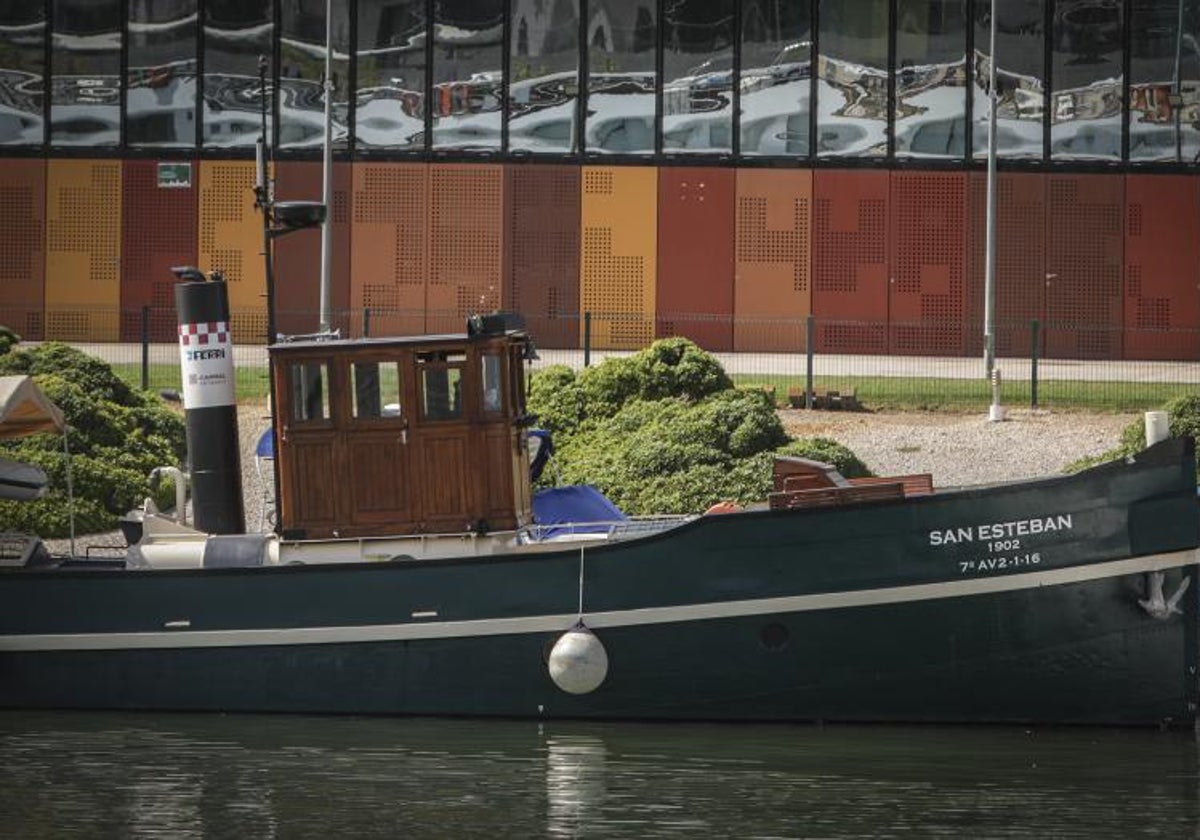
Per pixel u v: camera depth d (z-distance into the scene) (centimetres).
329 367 6297
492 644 6222
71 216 14500
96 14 14450
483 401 6275
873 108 14288
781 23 14288
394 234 14438
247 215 14450
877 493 6209
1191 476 6075
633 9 14325
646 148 14375
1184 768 5797
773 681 6166
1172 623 6106
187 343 6750
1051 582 6088
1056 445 10112
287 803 5453
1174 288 14200
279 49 14388
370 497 6312
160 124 14462
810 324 11181
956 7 14188
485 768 5784
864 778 5681
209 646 6350
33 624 6431
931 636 6112
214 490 6762
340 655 6284
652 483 8944
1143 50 14150
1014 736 6147
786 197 14338
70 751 5969
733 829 5234
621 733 6166
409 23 14375
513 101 14388
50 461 9006
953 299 14275
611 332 14225
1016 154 14225
